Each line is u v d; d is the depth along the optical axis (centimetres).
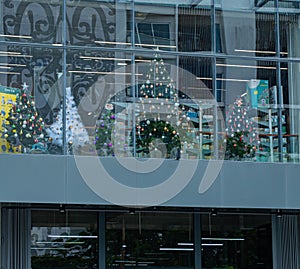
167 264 2023
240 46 2009
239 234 2081
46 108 1872
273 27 2034
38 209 1944
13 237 1900
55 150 1852
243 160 1941
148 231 2025
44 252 1942
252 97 1984
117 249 2000
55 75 1894
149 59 1950
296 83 2012
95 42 1938
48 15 1925
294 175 1922
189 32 1991
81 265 1966
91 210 1984
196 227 2053
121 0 1966
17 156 1772
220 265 2056
